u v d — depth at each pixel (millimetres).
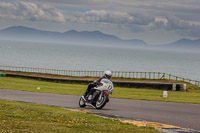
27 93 26375
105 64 197500
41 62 181750
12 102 16422
